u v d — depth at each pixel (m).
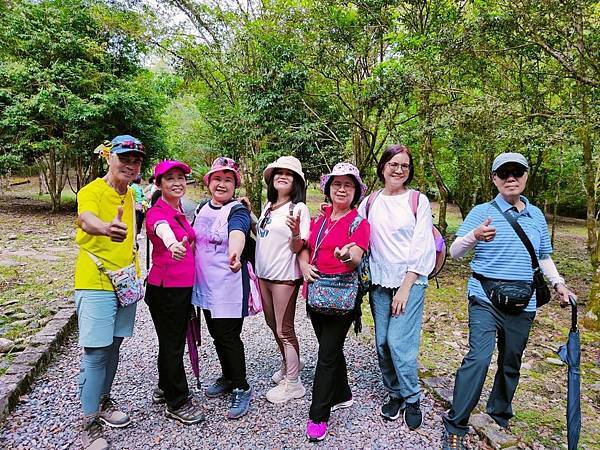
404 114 8.99
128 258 2.52
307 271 2.66
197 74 12.70
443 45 5.76
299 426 2.73
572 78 5.41
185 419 2.69
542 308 5.84
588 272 8.40
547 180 11.02
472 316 2.62
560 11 4.77
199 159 17.20
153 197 2.79
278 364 3.65
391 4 7.45
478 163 9.48
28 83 11.38
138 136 13.06
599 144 6.31
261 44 8.99
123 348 3.91
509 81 6.78
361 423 2.78
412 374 2.66
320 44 7.96
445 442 2.48
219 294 2.73
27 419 2.69
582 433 2.84
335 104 8.78
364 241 2.55
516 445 2.51
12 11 11.80
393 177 2.71
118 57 13.04
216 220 2.80
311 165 9.12
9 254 7.30
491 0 5.56
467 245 2.57
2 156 11.96
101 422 2.66
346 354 3.91
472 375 2.46
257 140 9.94
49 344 3.59
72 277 5.90
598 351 4.34
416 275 2.59
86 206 2.30
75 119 11.40
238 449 2.50
